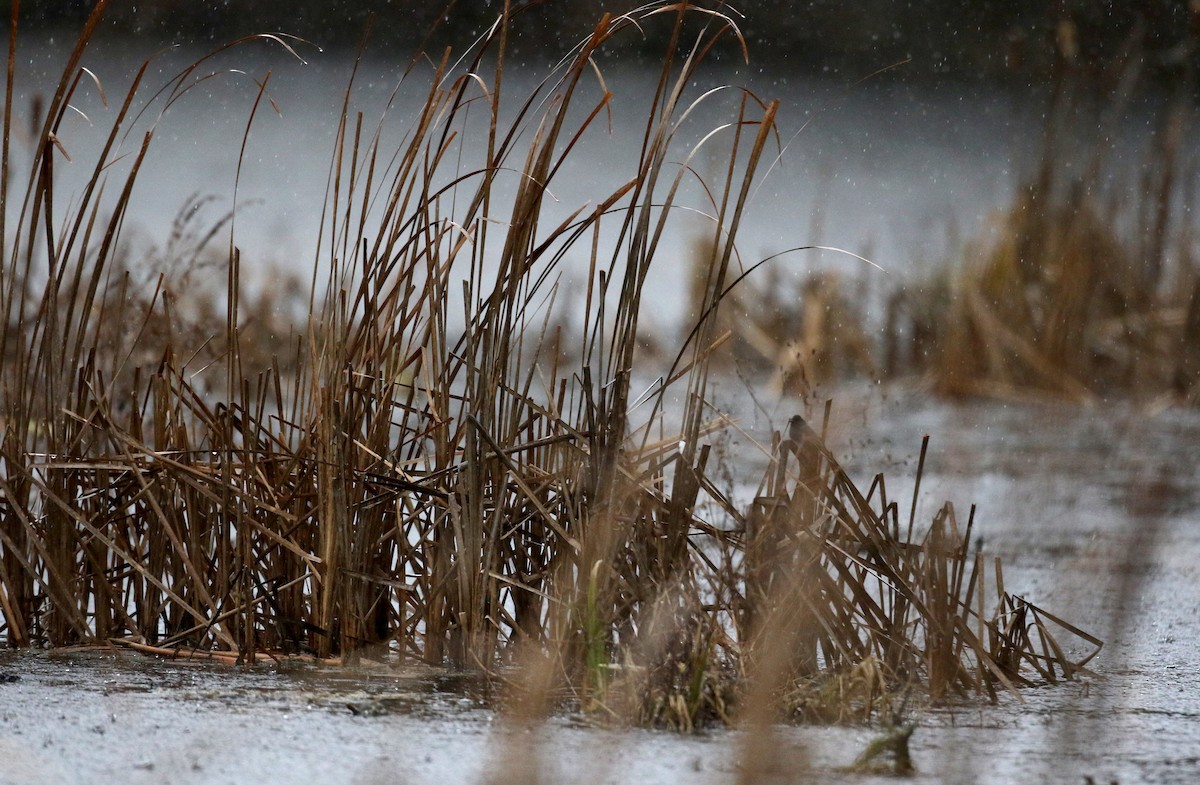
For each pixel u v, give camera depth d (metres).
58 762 7.07
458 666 8.92
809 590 8.66
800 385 11.59
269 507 9.28
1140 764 7.33
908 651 8.85
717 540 9.09
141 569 9.27
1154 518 8.74
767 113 8.41
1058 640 10.13
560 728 7.73
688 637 8.23
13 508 9.41
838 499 9.11
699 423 8.85
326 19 56.31
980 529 13.96
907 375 25.97
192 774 6.93
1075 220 24.19
